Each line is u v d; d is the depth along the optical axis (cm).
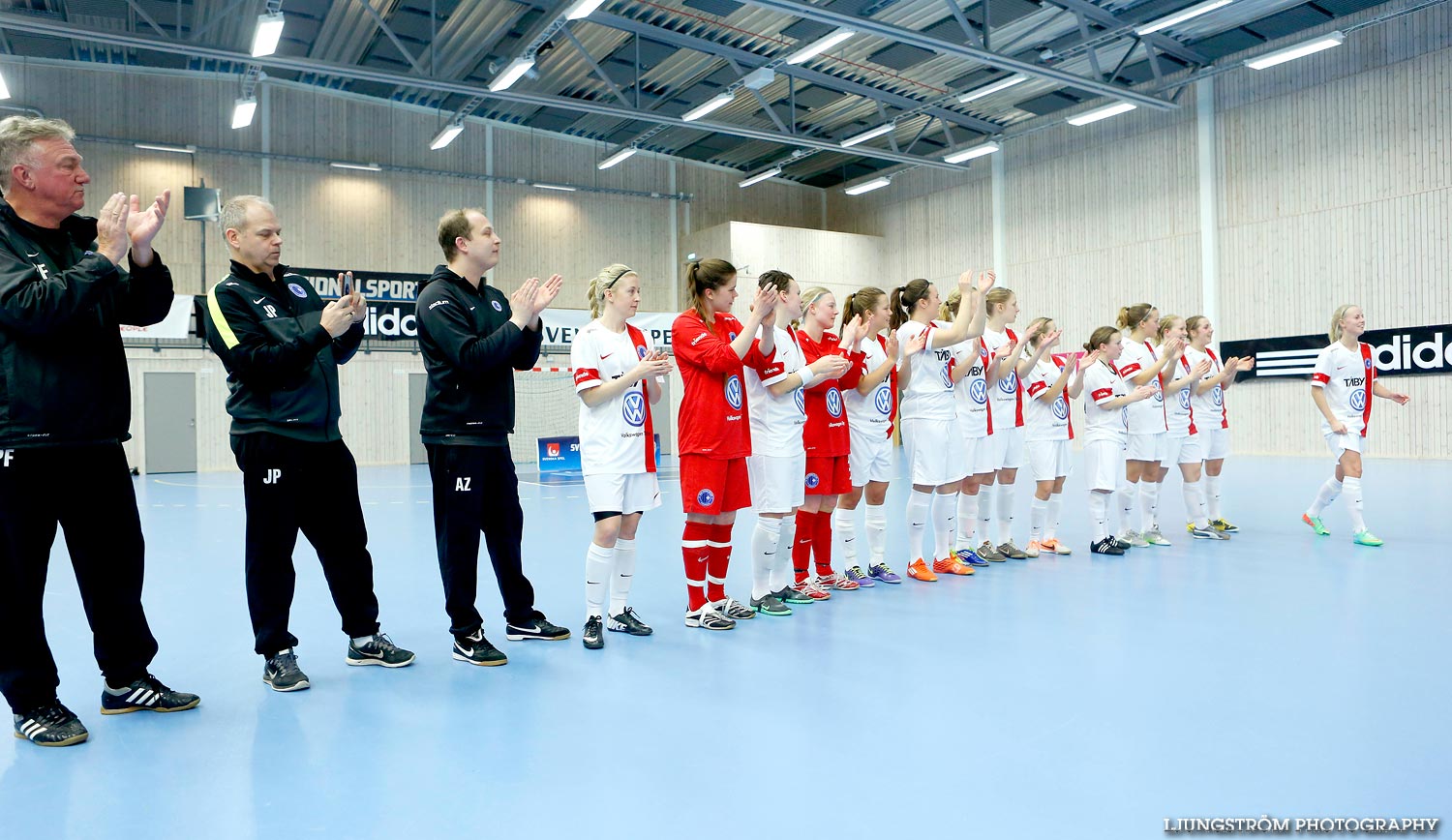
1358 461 633
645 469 405
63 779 251
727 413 415
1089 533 707
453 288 366
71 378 280
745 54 1650
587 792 238
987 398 567
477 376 365
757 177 2219
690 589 426
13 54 1650
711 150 2311
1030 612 441
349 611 360
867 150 1878
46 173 275
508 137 2123
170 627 431
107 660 304
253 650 387
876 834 211
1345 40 1522
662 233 2334
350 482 358
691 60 1727
